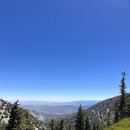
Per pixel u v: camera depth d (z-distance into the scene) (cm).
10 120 5288
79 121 8919
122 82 8931
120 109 9000
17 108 5369
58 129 11019
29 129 6644
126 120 4606
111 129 4128
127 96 8950
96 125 12062
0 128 8406
